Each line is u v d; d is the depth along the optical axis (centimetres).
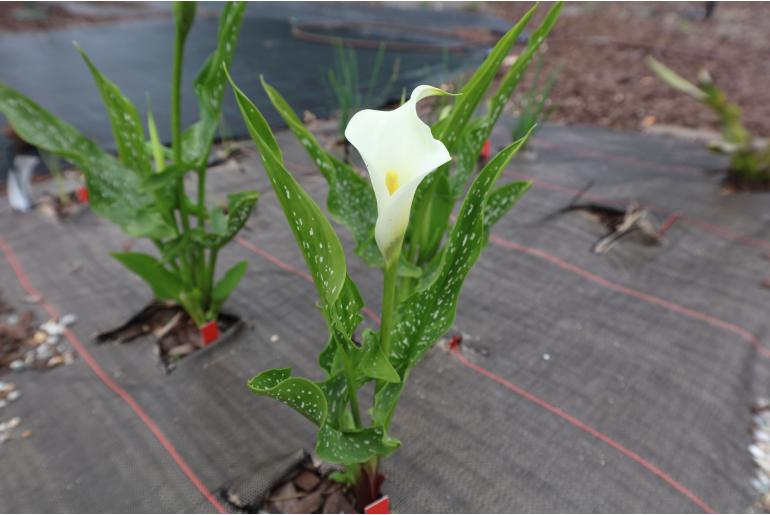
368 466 45
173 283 65
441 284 39
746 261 84
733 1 284
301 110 139
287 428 58
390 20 243
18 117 51
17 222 94
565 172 112
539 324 73
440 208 52
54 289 79
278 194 30
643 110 144
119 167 58
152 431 58
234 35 51
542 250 88
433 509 51
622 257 86
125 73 158
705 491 53
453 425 59
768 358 69
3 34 188
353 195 49
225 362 67
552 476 54
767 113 137
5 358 67
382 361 34
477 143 51
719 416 61
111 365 66
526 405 61
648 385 64
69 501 52
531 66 181
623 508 51
